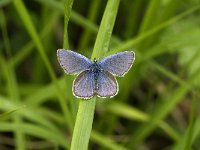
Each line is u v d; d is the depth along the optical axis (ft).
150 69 1.35
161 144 1.42
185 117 1.43
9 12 1.45
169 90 1.30
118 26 1.42
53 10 1.26
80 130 0.81
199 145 1.29
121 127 1.38
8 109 1.11
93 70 0.84
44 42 1.34
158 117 1.17
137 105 1.43
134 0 1.29
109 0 0.87
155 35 1.19
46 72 1.38
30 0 1.46
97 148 1.36
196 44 1.17
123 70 0.84
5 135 1.35
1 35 1.45
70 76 0.94
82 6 1.41
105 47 0.87
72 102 0.93
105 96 0.83
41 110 1.21
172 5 1.14
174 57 1.39
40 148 1.29
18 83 1.41
